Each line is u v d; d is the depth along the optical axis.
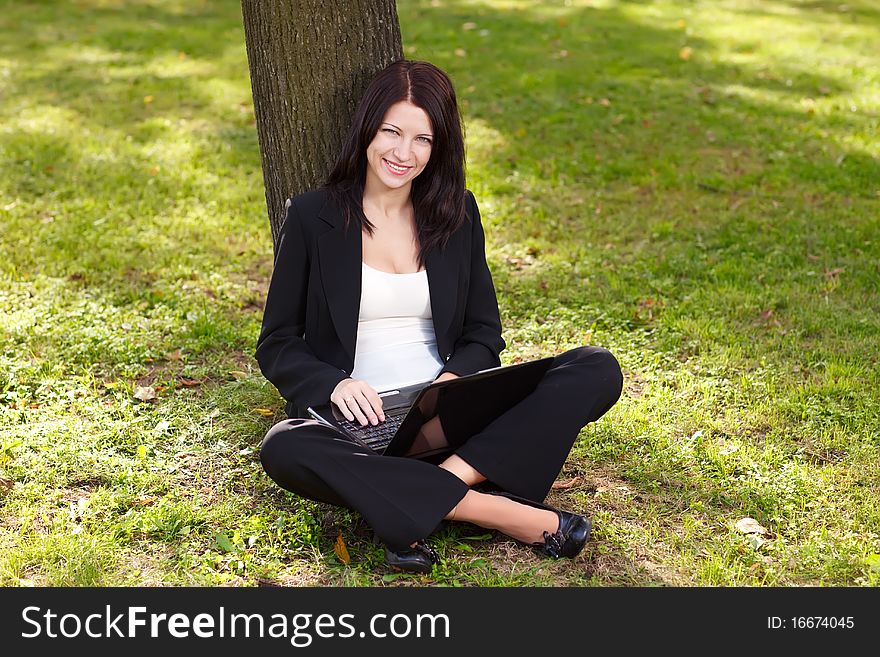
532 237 6.72
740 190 7.52
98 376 4.75
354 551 3.54
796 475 3.97
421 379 3.73
